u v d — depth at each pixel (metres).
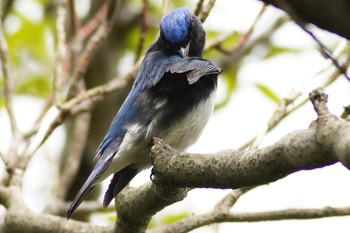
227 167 5.92
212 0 9.94
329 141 4.64
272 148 5.36
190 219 9.28
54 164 12.23
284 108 9.46
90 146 15.57
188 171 6.43
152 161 6.96
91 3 16.33
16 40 16.69
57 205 12.02
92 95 10.79
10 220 9.88
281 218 9.09
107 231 9.16
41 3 17.03
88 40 15.17
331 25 4.04
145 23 11.34
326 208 9.00
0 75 16.22
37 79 16.89
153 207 7.97
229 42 15.89
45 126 10.53
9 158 10.84
